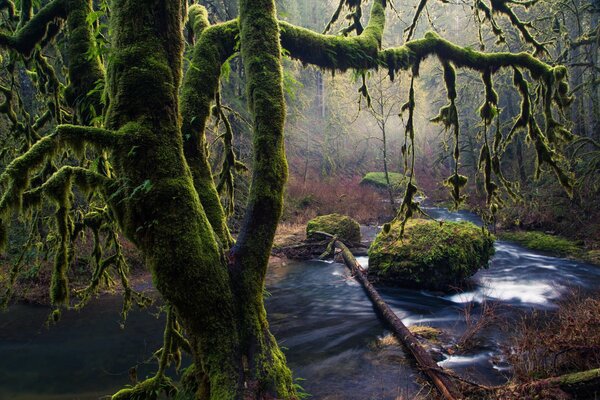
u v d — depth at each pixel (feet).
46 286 30.25
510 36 60.23
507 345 21.22
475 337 22.65
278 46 9.41
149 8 7.28
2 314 27.43
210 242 7.42
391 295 31.78
